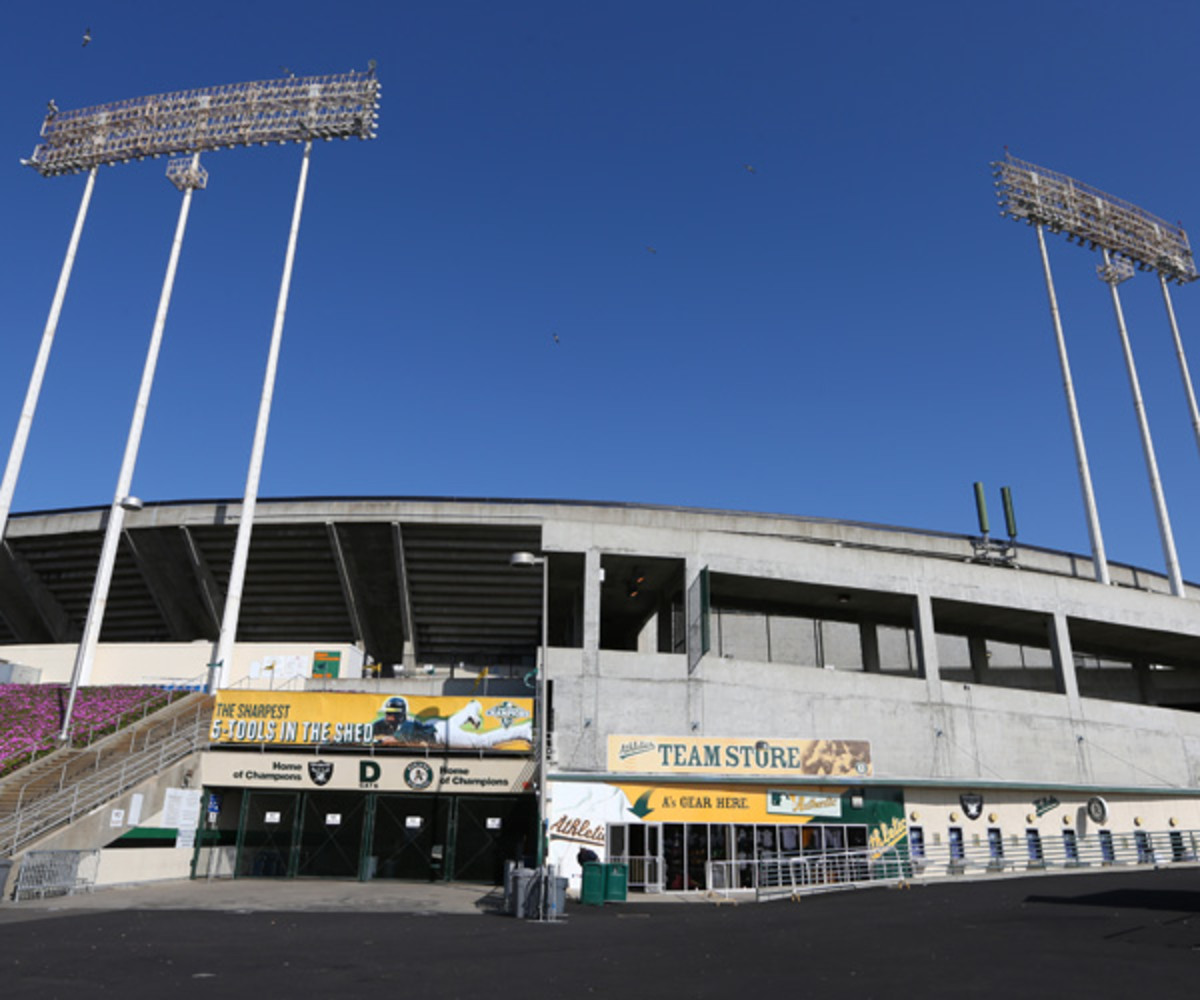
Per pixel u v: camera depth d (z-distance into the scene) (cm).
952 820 3072
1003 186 4925
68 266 4166
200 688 3784
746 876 2791
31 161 4375
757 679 3244
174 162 4384
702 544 3456
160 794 2527
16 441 3819
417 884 2666
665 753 3000
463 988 1011
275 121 4316
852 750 3127
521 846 3108
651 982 1062
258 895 2181
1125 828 3331
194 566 4344
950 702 3425
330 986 1008
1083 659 4647
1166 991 952
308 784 2748
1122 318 5000
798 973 1123
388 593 4334
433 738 2834
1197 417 4828
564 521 3428
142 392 3931
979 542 4516
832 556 3606
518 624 4438
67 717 3123
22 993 933
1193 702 4697
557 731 3039
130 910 1783
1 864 1809
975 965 1150
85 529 4344
